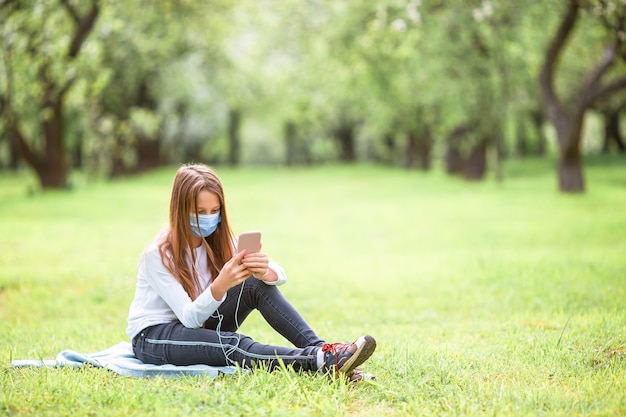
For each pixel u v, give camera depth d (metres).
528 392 3.80
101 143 26.52
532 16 18.02
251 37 29.39
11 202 19.06
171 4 22.55
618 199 17.41
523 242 11.61
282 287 8.38
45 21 12.87
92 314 7.18
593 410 3.54
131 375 4.16
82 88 17.09
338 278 8.99
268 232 14.23
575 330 5.39
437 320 6.51
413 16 16.69
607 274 8.03
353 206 19.64
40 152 22.28
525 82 22.36
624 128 49.19
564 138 19.02
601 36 17.67
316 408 3.59
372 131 38.84
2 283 8.66
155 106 30.52
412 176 33.38
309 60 28.50
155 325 4.24
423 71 21.20
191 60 28.30
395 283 8.55
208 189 4.16
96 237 12.95
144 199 20.62
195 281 4.25
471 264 9.53
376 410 3.62
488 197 19.84
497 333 5.59
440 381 4.12
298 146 53.44
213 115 33.44
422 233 13.48
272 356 4.04
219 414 3.50
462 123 25.77
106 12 17.70
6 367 4.39
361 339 3.87
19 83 13.27
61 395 3.74
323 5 22.30
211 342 4.09
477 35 19.88
